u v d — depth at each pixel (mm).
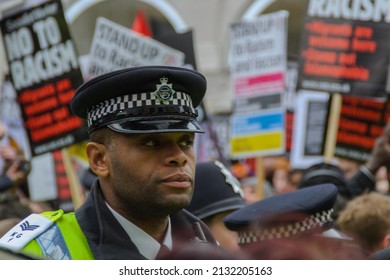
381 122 14125
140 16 19469
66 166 13445
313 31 13781
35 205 15734
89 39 35281
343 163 14695
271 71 14484
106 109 5371
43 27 13516
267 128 14484
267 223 5207
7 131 16734
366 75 13617
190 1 33531
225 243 7727
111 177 5348
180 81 5422
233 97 14742
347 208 7875
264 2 33312
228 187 7902
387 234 7621
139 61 13430
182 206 5246
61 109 13367
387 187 13531
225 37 33312
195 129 5336
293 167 15031
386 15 13594
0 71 28578
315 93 14961
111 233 5301
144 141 5246
